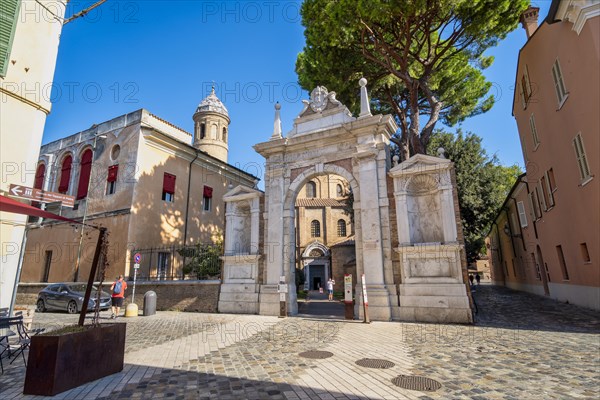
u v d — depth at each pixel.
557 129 14.61
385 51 17.12
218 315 14.42
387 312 11.98
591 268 12.90
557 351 7.17
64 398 4.89
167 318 13.72
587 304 13.46
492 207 23.42
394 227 12.84
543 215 18.05
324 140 14.88
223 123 36.09
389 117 13.70
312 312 15.23
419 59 17.36
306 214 38.97
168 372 6.16
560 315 12.18
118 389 5.26
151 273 20.38
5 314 7.92
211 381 5.62
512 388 5.05
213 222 26.22
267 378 5.74
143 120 22.09
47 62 9.69
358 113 20.20
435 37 18.70
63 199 9.22
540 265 20.09
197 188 25.19
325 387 5.24
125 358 7.20
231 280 15.70
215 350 7.92
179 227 23.20
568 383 5.21
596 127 11.16
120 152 21.89
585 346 7.54
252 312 14.69
